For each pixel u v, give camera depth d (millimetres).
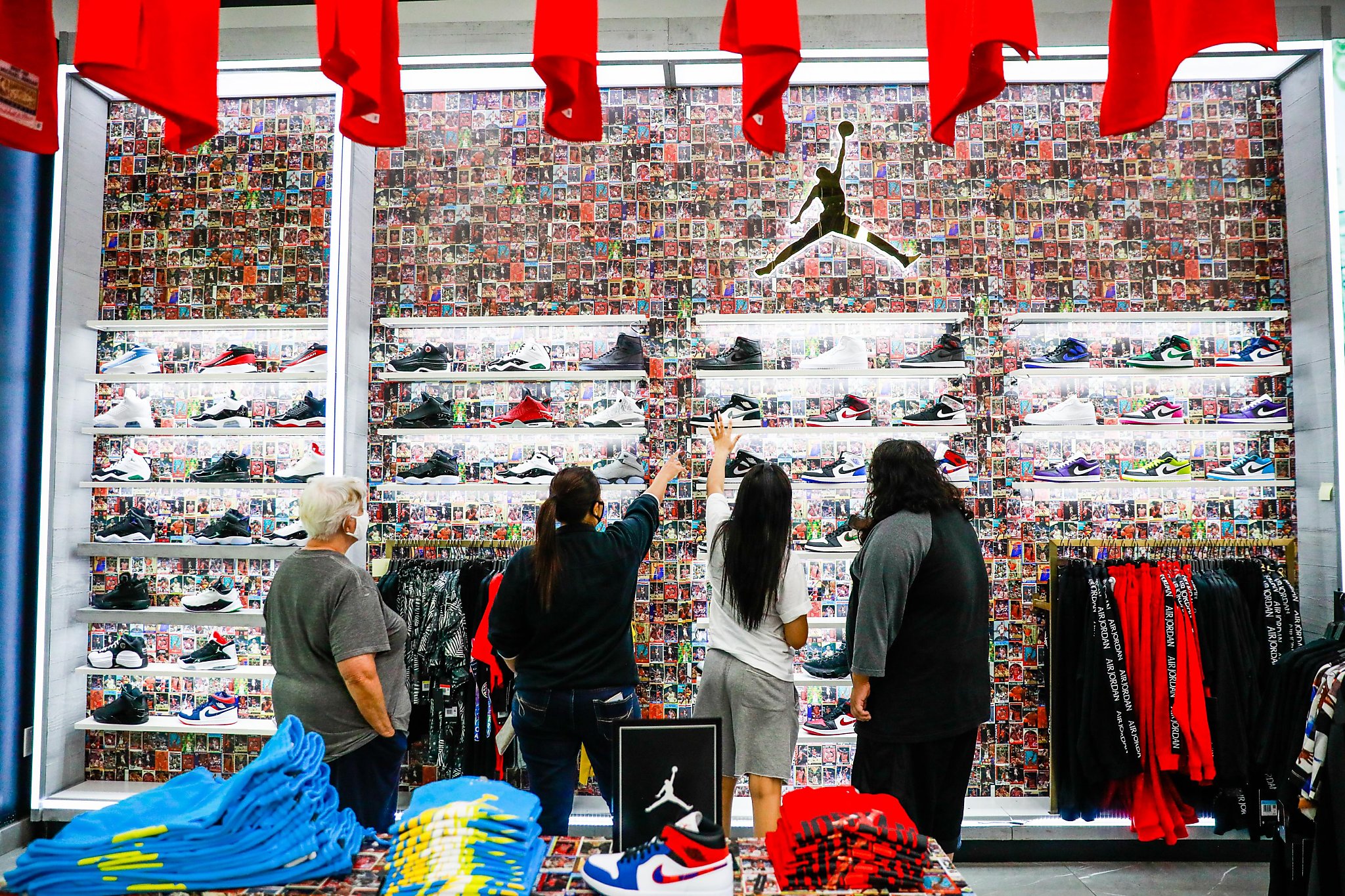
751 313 4125
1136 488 4094
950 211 4152
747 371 3957
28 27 1913
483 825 1470
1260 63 3979
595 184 4227
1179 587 3604
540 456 4023
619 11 4027
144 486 4102
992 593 4035
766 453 4199
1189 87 4168
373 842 1646
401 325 4180
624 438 4234
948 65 1696
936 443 4148
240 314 4316
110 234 4355
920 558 2459
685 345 4125
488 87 4219
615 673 2695
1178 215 4141
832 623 3873
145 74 1670
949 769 2537
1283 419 3938
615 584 2703
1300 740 2850
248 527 4086
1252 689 3541
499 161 4258
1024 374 4012
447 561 3908
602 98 4242
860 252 4164
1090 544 3895
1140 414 3973
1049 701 3844
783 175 4176
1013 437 4078
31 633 3926
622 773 1644
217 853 1419
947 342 3982
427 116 4289
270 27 3998
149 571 4297
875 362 4188
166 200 4359
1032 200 4152
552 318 4051
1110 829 3645
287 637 2363
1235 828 3578
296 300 4316
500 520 4195
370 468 4227
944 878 1528
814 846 1498
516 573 2689
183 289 4332
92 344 4246
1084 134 4160
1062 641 3707
